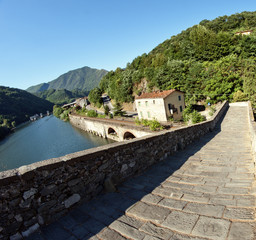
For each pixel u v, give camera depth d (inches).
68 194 153.0
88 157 167.5
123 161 204.2
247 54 1535.4
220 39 1704.0
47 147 1771.7
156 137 260.7
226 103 1093.8
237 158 248.1
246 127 513.0
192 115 1047.6
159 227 116.4
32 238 126.7
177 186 175.9
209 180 181.2
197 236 103.3
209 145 351.3
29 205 131.3
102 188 179.8
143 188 180.4
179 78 1740.9
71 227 132.3
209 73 1552.7
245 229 102.0
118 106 2052.2
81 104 4352.9
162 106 1350.9
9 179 123.2
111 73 3636.8
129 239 109.7
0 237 118.8
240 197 136.9
